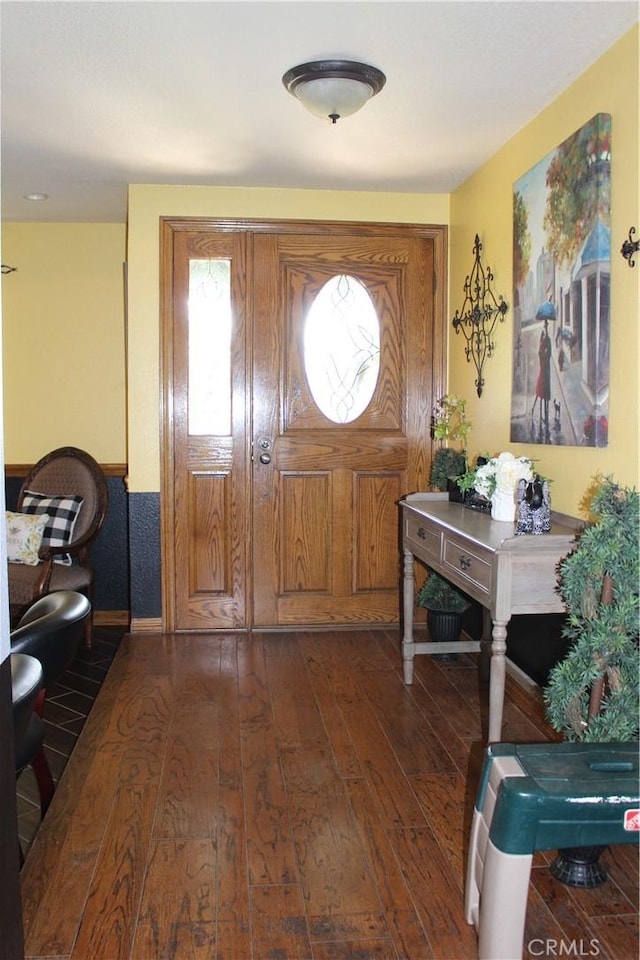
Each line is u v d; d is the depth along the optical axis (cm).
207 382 417
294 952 174
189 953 173
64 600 246
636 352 230
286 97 286
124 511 472
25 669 196
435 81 272
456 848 216
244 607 427
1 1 219
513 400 319
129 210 404
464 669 366
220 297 415
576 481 268
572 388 263
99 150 346
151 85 276
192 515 421
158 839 218
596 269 245
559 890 197
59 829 223
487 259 359
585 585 205
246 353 416
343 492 428
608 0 218
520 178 309
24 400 486
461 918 186
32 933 179
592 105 257
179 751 276
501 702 238
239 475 421
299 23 232
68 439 489
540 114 298
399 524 433
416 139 331
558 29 234
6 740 153
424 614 435
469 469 361
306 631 429
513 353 318
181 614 424
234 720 304
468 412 389
